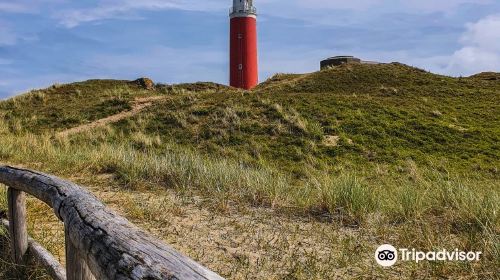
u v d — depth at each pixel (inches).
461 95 1242.6
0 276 161.9
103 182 384.8
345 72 1491.1
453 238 217.6
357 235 234.5
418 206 270.4
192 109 978.7
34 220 239.0
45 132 916.6
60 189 123.8
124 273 61.1
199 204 302.8
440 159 754.8
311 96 1085.1
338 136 832.9
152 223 251.8
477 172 691.4
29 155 537.6
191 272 54.3
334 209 282.7
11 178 159.2
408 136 856.3
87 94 1286.9
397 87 1325.0
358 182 319.9
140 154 602.2
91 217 88.7
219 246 214.7
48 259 153.7
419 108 1050.1
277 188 339.9
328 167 695.7
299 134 837.8
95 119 1019.9
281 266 187.2
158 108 1035.9
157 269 56.9
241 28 2004.2
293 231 243.3
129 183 372.5
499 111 1081.4
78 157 501.7
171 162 454.3
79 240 84.8
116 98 1143.0
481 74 1595.7
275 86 1421.0
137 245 67.6
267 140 820.6
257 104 989.8
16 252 167.2
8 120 1028.5
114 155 494.9
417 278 169.8
